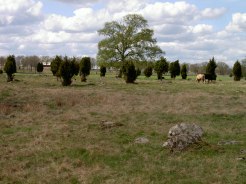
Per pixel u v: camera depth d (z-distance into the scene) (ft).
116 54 230.27
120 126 48.37
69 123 50.39
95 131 44.96
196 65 357.82
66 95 82.33
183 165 31.04
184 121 52.60
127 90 102.89
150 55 234.17
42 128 46.11
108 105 68.49
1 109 59.26
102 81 148.56
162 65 189.67
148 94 91.20
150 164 31.42
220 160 31.86
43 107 63.93
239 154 33.96
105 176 28.53
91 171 29.81
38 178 28.19
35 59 376.07
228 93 98.94
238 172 28.60
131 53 232.53
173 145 36.04
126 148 36.76
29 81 131.64
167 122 51.83
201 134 37.22
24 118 53.47
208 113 59.93
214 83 153.28
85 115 57.06
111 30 233.14
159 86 124.26
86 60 146.82
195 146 35.76
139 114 58.59
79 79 160.56
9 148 36.11
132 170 29.89
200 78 158.51
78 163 31.89
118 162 32.27
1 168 30.30
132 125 49.14
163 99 79.20
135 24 232.73
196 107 67.41
